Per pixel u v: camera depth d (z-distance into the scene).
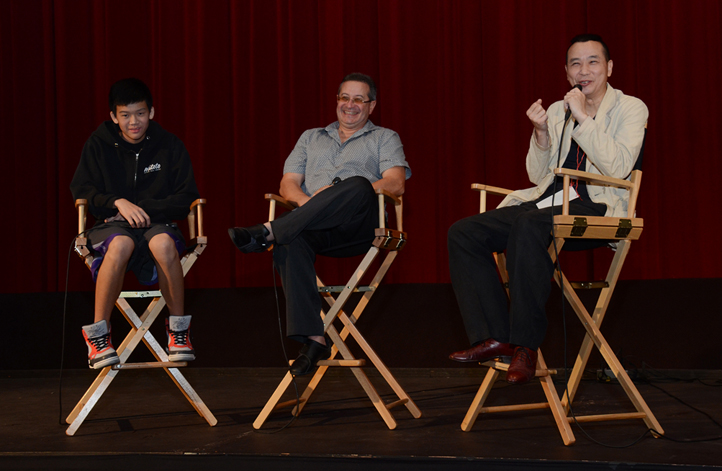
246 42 3.39
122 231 1.88
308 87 3.30
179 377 1.91
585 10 3.12
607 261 2.99
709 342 2.73
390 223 3.19
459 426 1.82
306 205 1.83
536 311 1.64
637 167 1.89
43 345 3.22
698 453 1.47
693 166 2.97
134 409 2.21
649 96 3.04
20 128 3.40
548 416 1.95
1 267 3.39
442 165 3.19
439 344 3.02
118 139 2.15
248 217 3.31
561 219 1.62
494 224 1.85
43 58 3.46
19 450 1.63
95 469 1.57
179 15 3.45
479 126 3.16
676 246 2.97
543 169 2.04
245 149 3.35
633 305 2.85
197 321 3.21
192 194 2.11
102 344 1.79
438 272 3.16
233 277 3.34
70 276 3.32
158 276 1.90
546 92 3.11
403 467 1.47
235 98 3.36
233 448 1.60
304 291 1.83
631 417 1.68
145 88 2.12
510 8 3.15
